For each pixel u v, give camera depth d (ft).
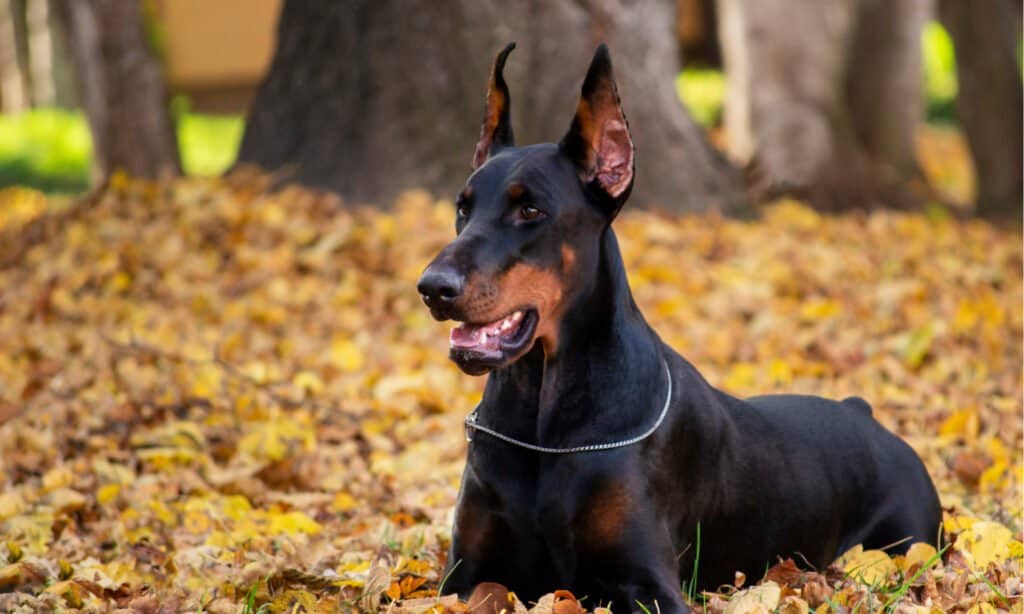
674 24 56.95
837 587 21.25
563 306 19.31
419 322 40.88
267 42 126.31
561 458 19.43
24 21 126.00
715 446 20.75
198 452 30.58
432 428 32.81
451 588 20.53
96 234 47.01
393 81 52.70
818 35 72.23
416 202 49.90
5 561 23.30
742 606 19.06
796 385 35.40
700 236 50.11
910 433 31.50
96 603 20.95
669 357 20.99
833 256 48.67
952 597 20.40
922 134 113.70
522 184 19.07
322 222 48.32
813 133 71.67
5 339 39.42
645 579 19.29
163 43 102.94
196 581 21.98
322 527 26.48
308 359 37.78
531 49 52.90
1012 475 27.81
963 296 45.21
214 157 102.89
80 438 31.17
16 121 116.78
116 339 37.11
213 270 44.57
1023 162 76.69
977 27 76.48
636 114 54.44
